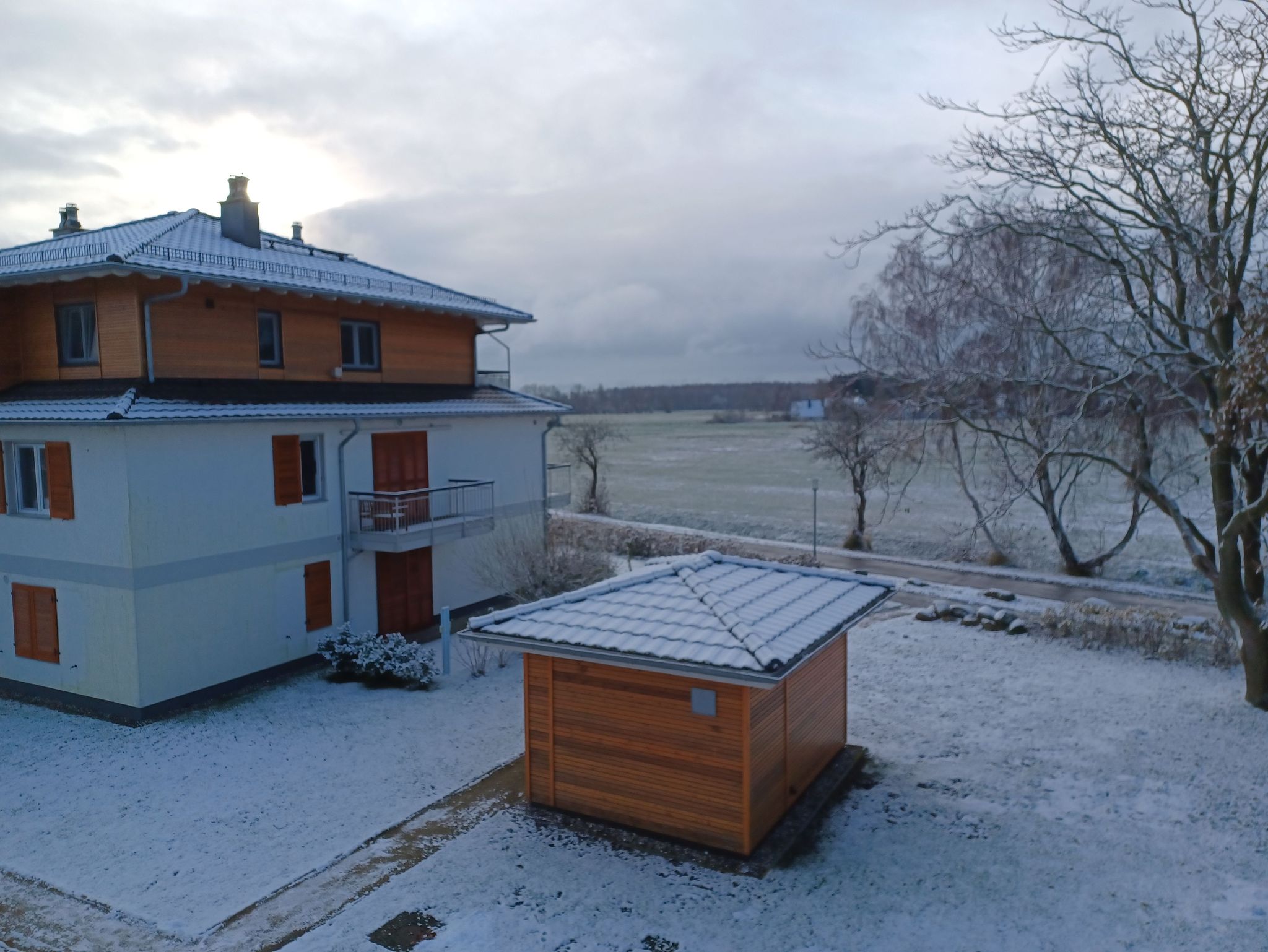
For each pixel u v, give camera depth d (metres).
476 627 10.48
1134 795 10.89
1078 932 8.00
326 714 14.29
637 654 9.25
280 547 16.23
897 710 14.23
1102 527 29.53
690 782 9.59
